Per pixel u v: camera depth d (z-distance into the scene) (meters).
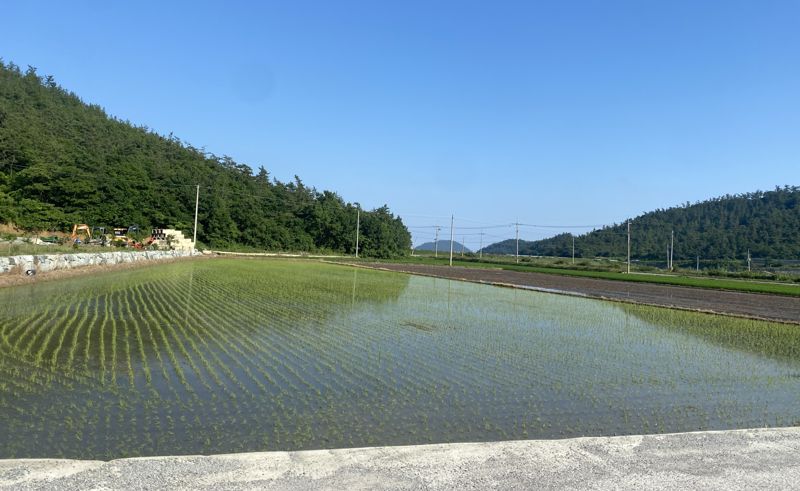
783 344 14.70
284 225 86.44
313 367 9.59
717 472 3.75
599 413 7.67
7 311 13.80
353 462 3.65
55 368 8.57
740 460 3.99
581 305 23.80
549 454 3.98
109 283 21.91
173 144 91.44
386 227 97.56
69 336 11.09
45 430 5.96
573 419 7.34
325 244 90.25
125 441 5.75
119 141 77.50
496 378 9.48
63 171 55.16
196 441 5.86
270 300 19.11
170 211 67.31
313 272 37.50
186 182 74.00
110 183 60.12
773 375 10.70
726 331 16.88
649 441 4.36
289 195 98.50
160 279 25.11
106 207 58.53
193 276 27.95
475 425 6.89
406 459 3.75
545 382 9.35
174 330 12.37
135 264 33.69
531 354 11.85
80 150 63.06
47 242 35.53
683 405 8.27
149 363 9.19
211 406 7.09
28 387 7.50
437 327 15.19
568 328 16.30
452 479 3.45
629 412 7.78
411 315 17.42
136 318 13.78
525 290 31.88
